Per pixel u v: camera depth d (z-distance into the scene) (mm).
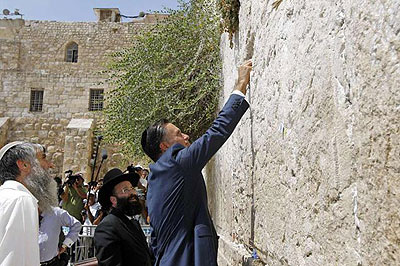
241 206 4480
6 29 24172
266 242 3260
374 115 1515
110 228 3422
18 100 22297
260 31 3672
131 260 3420
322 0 2121
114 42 23812
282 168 2824
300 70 2465
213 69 8000
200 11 8812
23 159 2934
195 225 2467
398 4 1359
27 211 2564
